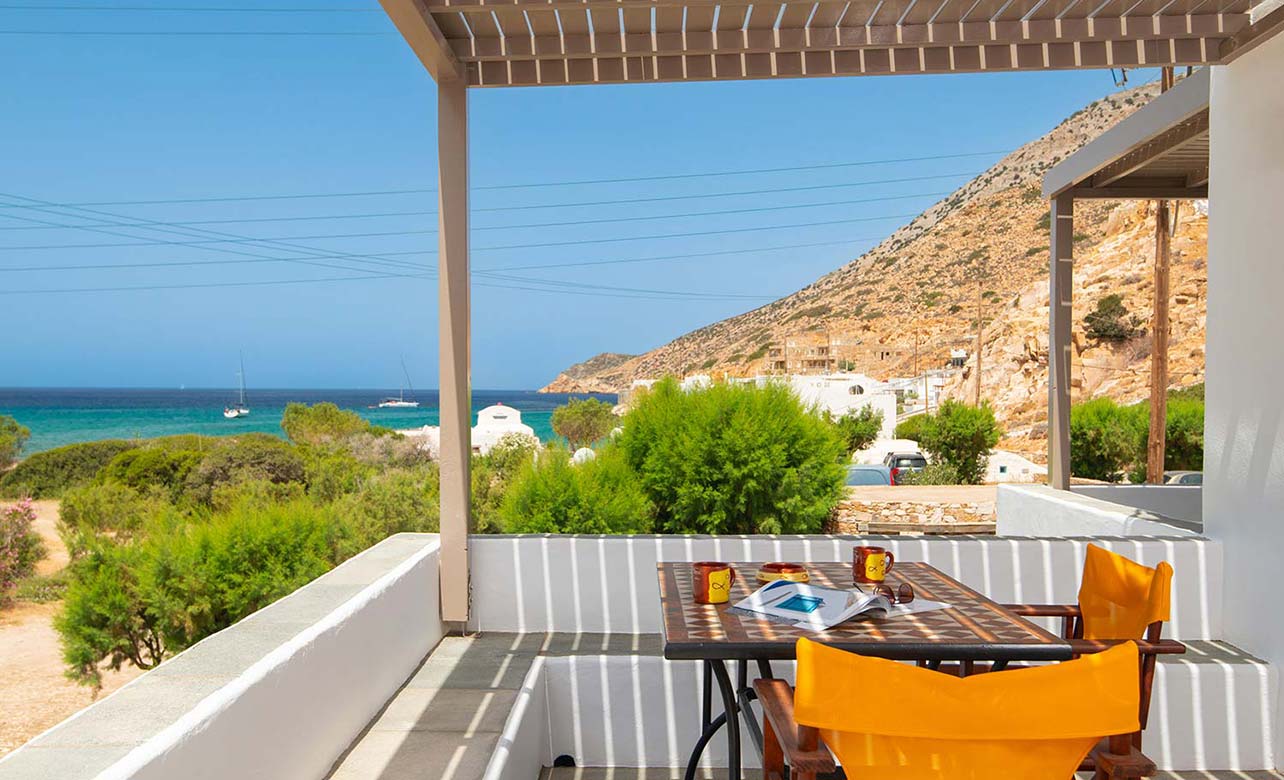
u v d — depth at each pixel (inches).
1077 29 148.6
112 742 68.9
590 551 165.8
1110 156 210.1
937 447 767.7
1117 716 64.7
